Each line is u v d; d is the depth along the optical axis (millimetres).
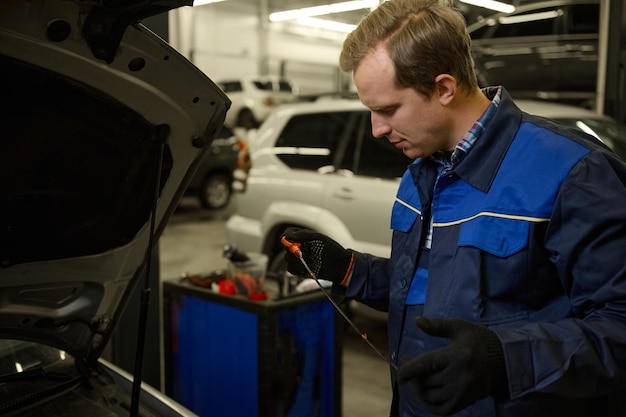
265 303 2453
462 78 1193
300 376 2592
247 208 4492
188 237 8227
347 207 3820
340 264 1541
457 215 1247
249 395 2545
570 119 3674
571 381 1021
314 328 2621
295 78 19516
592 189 1090
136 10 1053
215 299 2637
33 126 1209
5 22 1004
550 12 5934
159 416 1573
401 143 1271
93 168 1349
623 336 1036
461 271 1201
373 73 1191
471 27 6219
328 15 16641
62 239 1397
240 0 17562
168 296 2842
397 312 1393
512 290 1173
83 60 1134
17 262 1357
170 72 1249
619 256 1062
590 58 5871
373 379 3701
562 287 1194
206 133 1439
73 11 1053
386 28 1186
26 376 1628
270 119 4594
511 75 6145
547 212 1136
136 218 1498
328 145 4113
